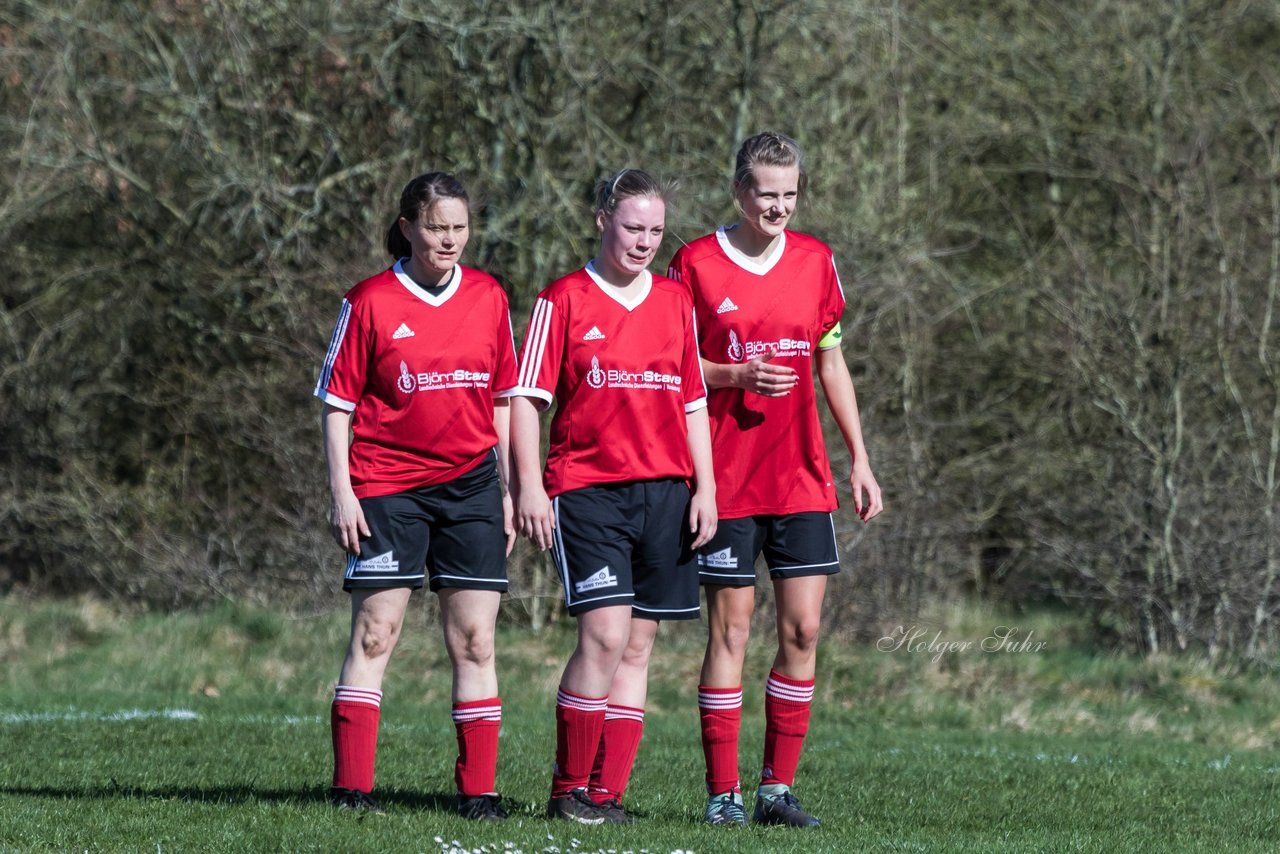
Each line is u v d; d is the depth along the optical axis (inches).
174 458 2613.2
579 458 753.0
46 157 2539.4
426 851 652.1
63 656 1978.3
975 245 2824.8
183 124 2425.0
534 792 923.4
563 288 756.6
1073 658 2111.2
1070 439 2573.8
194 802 792.3
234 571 2436.0
